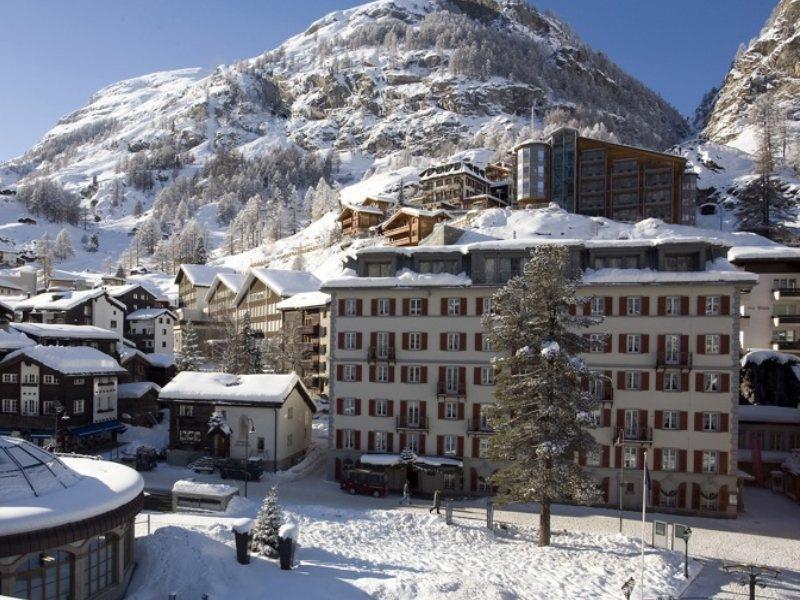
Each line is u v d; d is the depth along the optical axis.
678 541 38.06
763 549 37.91
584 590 29.20
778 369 65.69
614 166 144.38
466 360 50.84
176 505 40.31
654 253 48.97
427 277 52.00
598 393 48.03
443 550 34.59
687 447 46.06
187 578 25.47
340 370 53.62
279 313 100.56
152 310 111.94
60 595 22.55
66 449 57.56
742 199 144.88
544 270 36.16
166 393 58.41
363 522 39.19
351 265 57.66
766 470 56.72
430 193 178.25
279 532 28.17
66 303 92.62
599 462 47.62
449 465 49.34
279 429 56.12
